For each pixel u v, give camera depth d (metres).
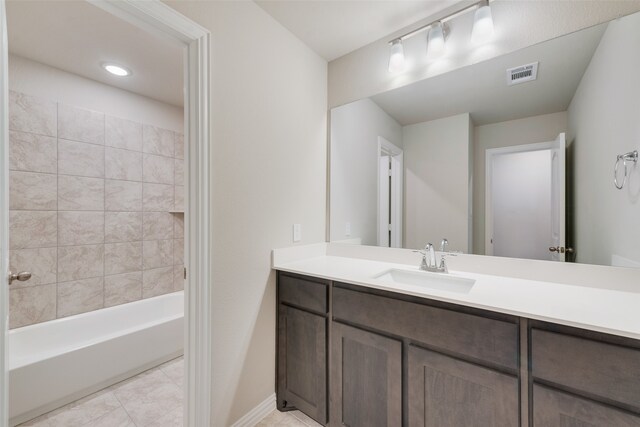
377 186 1.90
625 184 1.17
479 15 1.43
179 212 2.89
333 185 2.08
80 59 2.02
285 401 1.67
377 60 1.90
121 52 1.94
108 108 2.43
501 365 1.00
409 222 1.79
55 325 2.07
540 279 1.38
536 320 0.94
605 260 1.22
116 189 2.47
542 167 1.39
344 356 1.41
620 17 1.20
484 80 1.54
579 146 1.28
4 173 0.74
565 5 1.32
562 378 0.89
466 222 1.60
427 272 1.57
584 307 0.98
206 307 1.32
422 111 1.74
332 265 1.72
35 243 2.04
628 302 1.03
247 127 1.51
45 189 2.09
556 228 1.34
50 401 1.65
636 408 0.79
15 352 1.89
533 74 1.41
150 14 1.11
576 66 1.30
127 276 2.53
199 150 1.28
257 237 1.58
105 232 2.40
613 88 1.20
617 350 0.81
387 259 1.85
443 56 1.66
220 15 1.38
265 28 1.62
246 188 1.51
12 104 1.95
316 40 1.88
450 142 1.65
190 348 1.31
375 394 1.30
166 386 1.93
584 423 0.85
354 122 1.99
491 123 1.53
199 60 1.28
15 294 1.96
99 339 1.90
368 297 1.32
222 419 1.40
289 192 1.79
